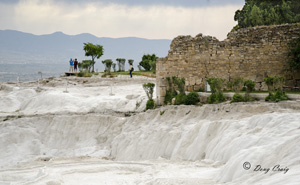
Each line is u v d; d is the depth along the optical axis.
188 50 39.25
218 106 31.86
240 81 33.53
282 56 38.22
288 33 38.16
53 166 27.02
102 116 41.41
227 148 22.58
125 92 51.12
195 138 28.16
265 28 39.09
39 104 49.44
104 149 36.41
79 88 55.59
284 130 20.62
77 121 41.47
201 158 25.83
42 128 42.06
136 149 32.28
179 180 18.83
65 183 21.86
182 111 34.75
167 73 39.47
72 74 70.62
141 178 21.66
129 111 42.62
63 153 37.38
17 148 38.72
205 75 39.06
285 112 26.72
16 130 40.84
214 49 38.94
